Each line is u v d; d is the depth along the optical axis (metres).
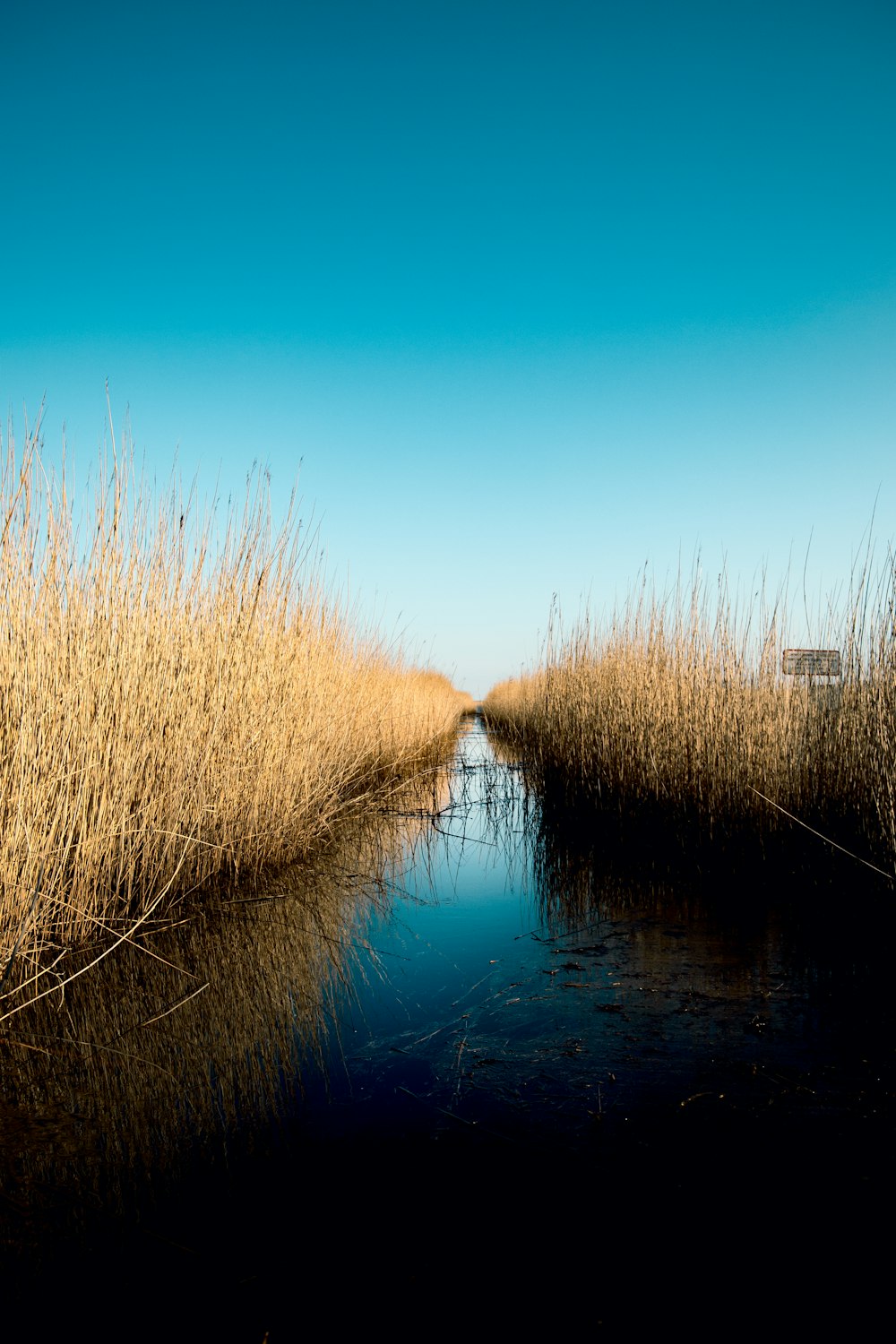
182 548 5.06
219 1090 2.66
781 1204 2.02
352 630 8.94
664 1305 1.69
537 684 13.88
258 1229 1.93
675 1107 2.52
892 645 4.91
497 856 6.61
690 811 6.14
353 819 7.73
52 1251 1.85
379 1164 2.21
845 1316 1.66
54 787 3.78
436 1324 1.63
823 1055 2.86
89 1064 2.84
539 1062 2.86
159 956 3.92
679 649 7.02
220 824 5.00
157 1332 1.61
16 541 3.90
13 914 3.38
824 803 5.31
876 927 4.34
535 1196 2.06
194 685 4.99
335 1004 3.42
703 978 3.69
